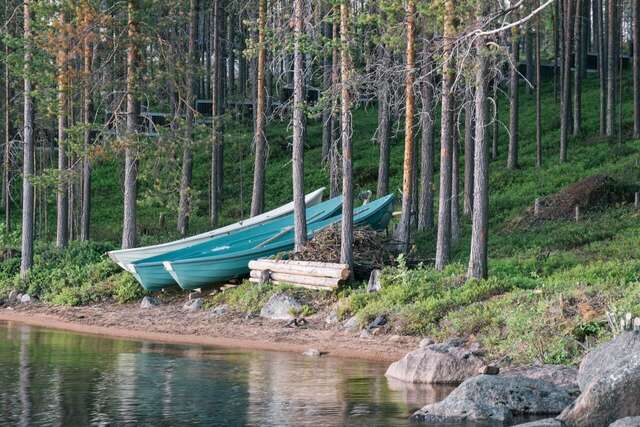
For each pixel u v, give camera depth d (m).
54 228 53.34
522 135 56.84
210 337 25.23
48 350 22.64
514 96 49.25
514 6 19.16
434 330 22.52
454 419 13.88
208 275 31.22
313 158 59.34
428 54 23.66
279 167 58.47
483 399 14.30
